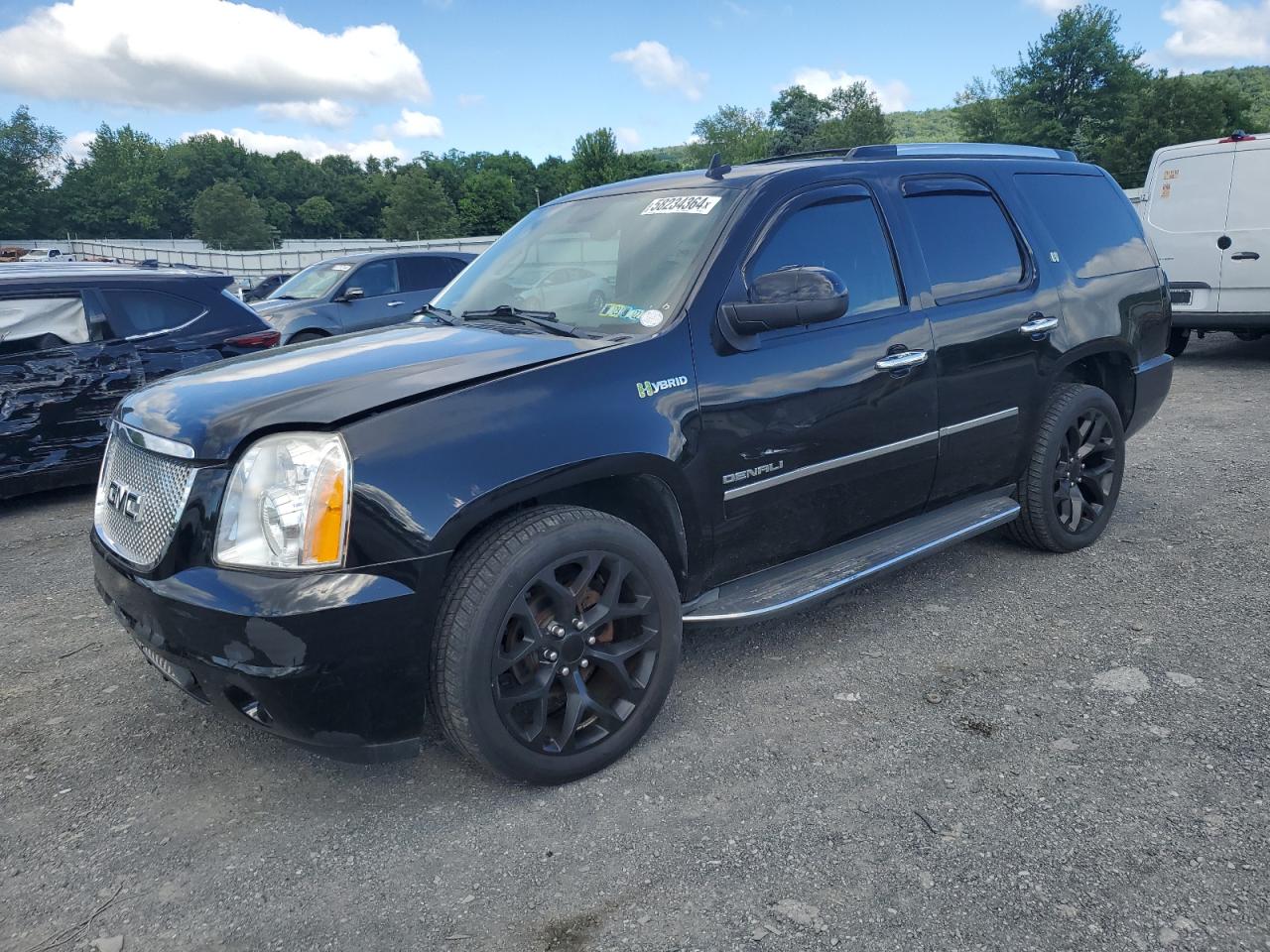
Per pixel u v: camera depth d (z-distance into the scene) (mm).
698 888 2252
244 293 16562
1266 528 4645
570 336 3002
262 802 2717
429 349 2889
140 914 2256
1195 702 3012
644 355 2846
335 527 2330
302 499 2330
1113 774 2633
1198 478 5594
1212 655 3330
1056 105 76312
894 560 3473
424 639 2438
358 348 3004
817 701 3145
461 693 2469
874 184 3590
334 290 11180
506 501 2512
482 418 2527
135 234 134625
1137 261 4684
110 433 2973
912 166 3791
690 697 3217
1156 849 2305
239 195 126875
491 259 3920
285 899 2289
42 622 4207
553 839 2475
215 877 2387
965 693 3152
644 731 2859
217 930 2191
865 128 98250
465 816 2598
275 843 2518
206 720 3217
